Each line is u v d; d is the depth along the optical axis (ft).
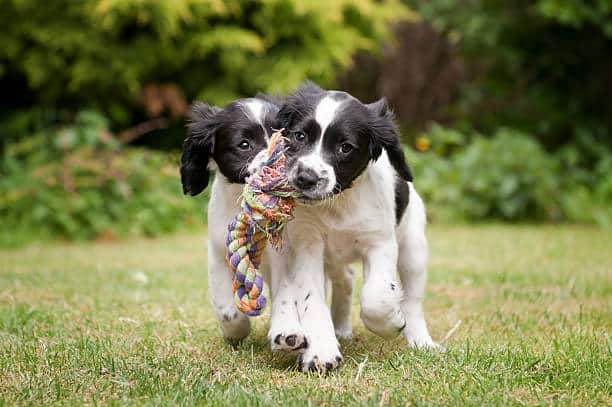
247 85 33.96
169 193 31.73
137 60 32.63
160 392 9.89
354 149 11.58
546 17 34.32
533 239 28.14
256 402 9.38
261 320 15.02
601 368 10.93
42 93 34.30
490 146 34.09
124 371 10.76
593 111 37.55
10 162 30.78
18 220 29.55
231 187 12.22
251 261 11.21
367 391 10.08
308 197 11.07
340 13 33.96
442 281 19.54
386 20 38.14
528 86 38.32
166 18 31.07
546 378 10.52
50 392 9.93
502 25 36.19
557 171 34.35
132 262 23.61
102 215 29.68
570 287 18.43
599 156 35.94
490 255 24.38
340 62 35.01
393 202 12.48
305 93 12.09
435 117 41.11
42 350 12.07
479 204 33.32
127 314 15.25
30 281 19.40
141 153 31.91
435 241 27.71
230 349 12.66
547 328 14.20
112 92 34.35
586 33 35.81
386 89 41.09
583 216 32.73
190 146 12.49
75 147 30.55
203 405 9.45
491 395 9.80
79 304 16.38
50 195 29.40
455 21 38.24
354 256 12.58
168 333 13.65
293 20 33.40
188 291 18.07
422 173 34.09
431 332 14.26
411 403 9.51
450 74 41.11
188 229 31.68
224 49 32.81
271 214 10.87
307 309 11.78
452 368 10.87
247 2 33.35
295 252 12.20
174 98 33.53
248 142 12.05
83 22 32.37
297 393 9.92
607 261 22.99
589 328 14.10
